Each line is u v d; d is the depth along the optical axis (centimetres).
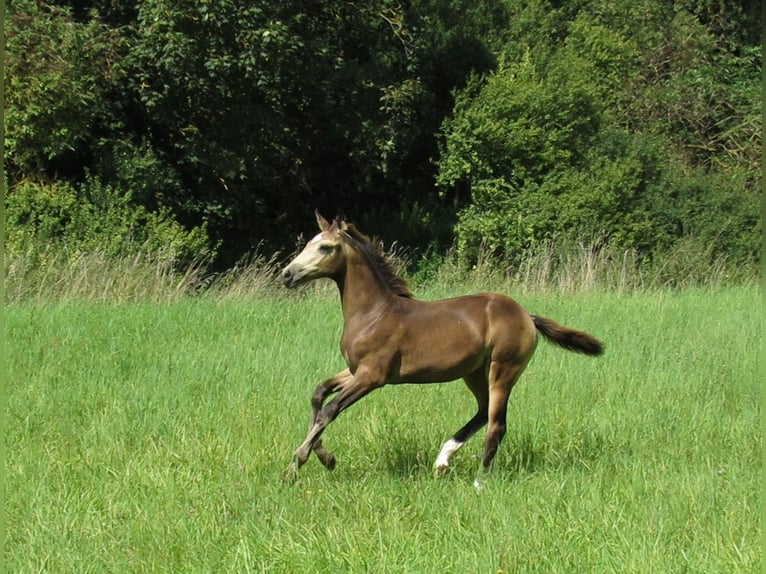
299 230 2723
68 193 2120
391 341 774
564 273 1862
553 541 621
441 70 2759
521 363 800
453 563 596
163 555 616
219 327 1305
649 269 2175
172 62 2200
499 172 2522
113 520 669
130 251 1925
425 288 1997
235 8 2222
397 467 799
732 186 2516
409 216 2723
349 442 845
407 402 959
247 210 2517
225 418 900
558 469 775
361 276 786
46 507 681
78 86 2123
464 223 2461
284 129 2428
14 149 2117
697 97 2947
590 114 2542
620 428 880
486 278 1964
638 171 2462
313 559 600
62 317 1320
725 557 597
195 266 2250
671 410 932
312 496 714
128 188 2288
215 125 2406
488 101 2486
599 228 2369
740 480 740
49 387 984
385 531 638
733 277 2239
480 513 667
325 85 2453
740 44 3159
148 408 923
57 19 2177
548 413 918
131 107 2436
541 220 2364
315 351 1161
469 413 932
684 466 776
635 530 639
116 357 1109
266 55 2241
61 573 596
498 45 2858
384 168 2528
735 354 1160
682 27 3072
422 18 2608
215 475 764
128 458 796
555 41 2934
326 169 2750
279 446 828
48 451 802
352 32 2612
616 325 1362
